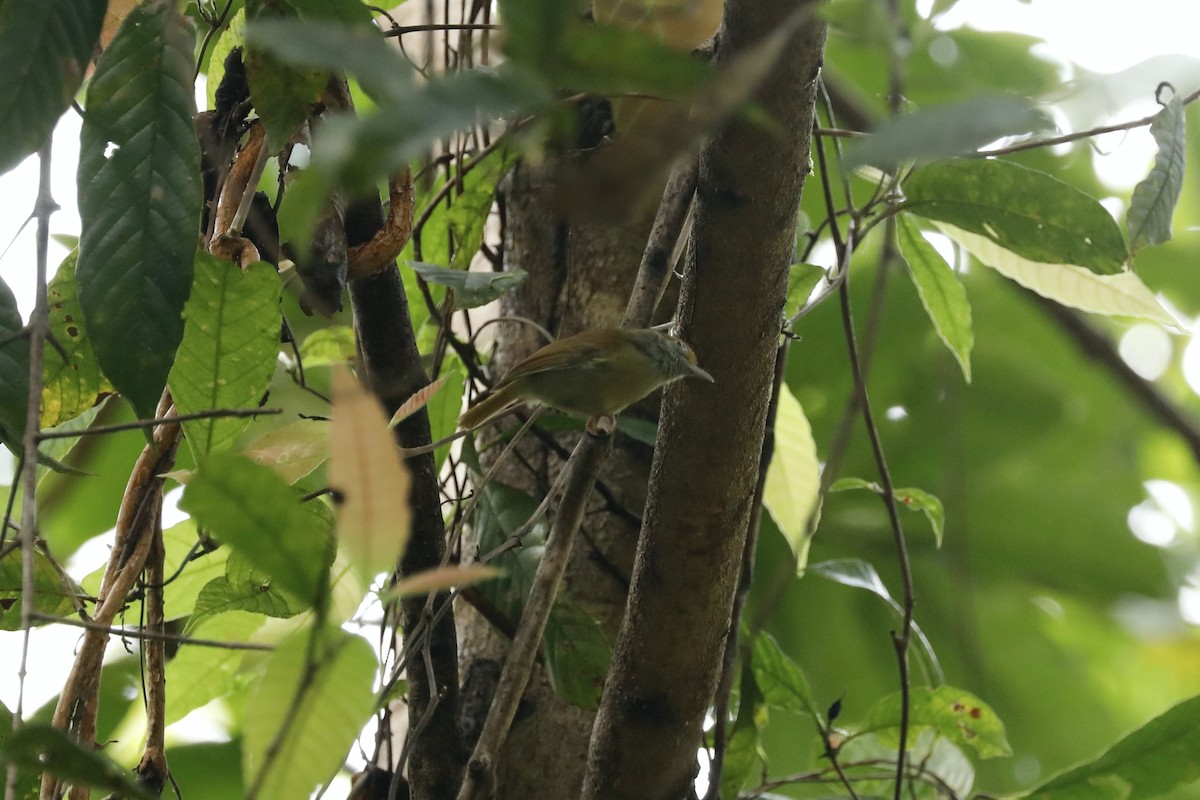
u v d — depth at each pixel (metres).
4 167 3.61
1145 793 6.02
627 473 6.18
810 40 3.46
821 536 10.51
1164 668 11.57
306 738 2.70
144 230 3.97
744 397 4.14
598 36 1.84
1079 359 11.92
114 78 4.06
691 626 4.45
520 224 6.79
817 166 8.52
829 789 9.54
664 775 4.66
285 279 5.24
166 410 4.93
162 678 4.81
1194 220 11.74
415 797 5.13
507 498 5.82
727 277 3.97
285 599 4.78
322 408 7.04
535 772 5.62
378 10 5.34
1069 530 11.26
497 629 5.52
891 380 10.69
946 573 10.64
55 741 2.76
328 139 1.75
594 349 5.63
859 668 10.51
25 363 4.20
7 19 3.66
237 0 5.79
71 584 4.96
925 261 6.82
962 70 8.16
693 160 5.18
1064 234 5.86
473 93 1.79
